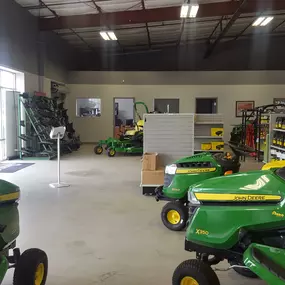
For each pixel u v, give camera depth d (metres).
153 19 10.02
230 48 15.47
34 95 10.34
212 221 2.11
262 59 15.40
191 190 2.26
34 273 2.30
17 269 2.29
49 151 10.20
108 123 14.88
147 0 9.30
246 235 2.04
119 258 3.12
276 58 15.33
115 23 10.22
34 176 7.29
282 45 15.26
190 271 2.10
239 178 2.18
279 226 1.93
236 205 2.07
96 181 6.77
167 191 3.92
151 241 3.55
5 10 8.90
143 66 15.62
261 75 14.46
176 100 14.79
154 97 14.77
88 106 14.87
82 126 14.94
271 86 14.46
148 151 5.74
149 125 5.70
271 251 1.84
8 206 2.24
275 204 1.95
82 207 4.87
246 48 15.41
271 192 1.97
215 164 3.82
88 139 14.98
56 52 12.79
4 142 9.73
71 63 14.88
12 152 10.02
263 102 14.52
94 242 3.52
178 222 3.85
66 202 5.14
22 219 4.28
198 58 15.56
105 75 14.72
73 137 12.47
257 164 8.59
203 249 2.16
